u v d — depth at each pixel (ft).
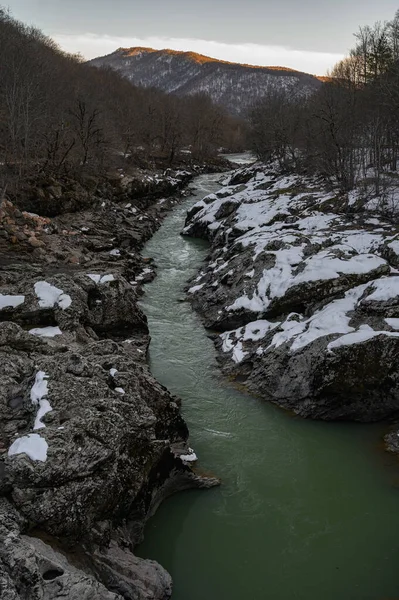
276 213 113.91
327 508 39.83
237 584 33.12
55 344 49.75
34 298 56.49
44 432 32.76
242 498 40.75
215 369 60.80
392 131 139.74
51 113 156.97
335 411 51.16
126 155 215.31
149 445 37.27
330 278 64.59
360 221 99.35
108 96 281.13
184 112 357.20
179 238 130.00
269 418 51.57
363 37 173.47
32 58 164.76
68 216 121.29
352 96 158.92
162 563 34.58
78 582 26.04
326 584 33.19
